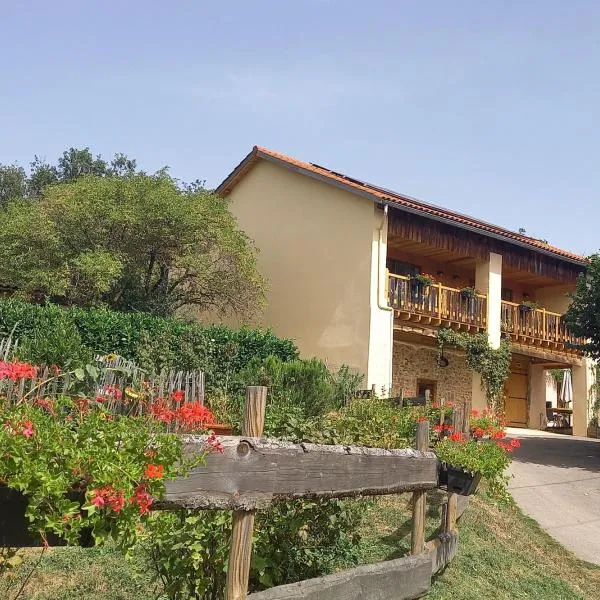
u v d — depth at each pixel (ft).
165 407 13.58
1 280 55.16
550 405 103.65
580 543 27.78
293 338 58.65
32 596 14.89
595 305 52.70
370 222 54.29
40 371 19.24
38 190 119.03
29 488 7.00
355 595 12.50
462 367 68.03
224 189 69.31
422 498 16.56
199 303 59.36
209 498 8.84
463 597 17.81
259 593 10.08
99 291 52.85
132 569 16.38
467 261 69.46
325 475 11.39
